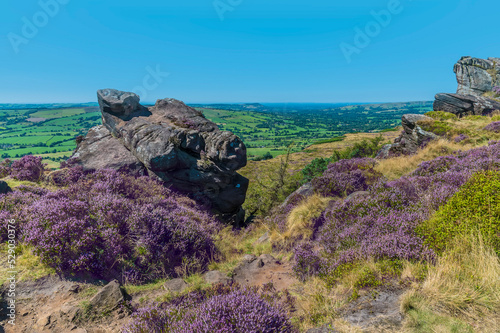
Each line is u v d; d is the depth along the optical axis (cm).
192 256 698
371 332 319
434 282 368
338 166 1265
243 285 579
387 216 599
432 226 495
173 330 358
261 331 323
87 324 416
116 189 1047
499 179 505
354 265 480
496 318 300
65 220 602
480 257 380
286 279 589
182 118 1664
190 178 1376
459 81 3897
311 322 383
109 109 1625
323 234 695
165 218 762
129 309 460
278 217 1022
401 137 2344
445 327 300
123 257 612
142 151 1340
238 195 1512
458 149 1568
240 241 1002
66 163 1362
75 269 536
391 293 385
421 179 808
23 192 855
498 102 2794
